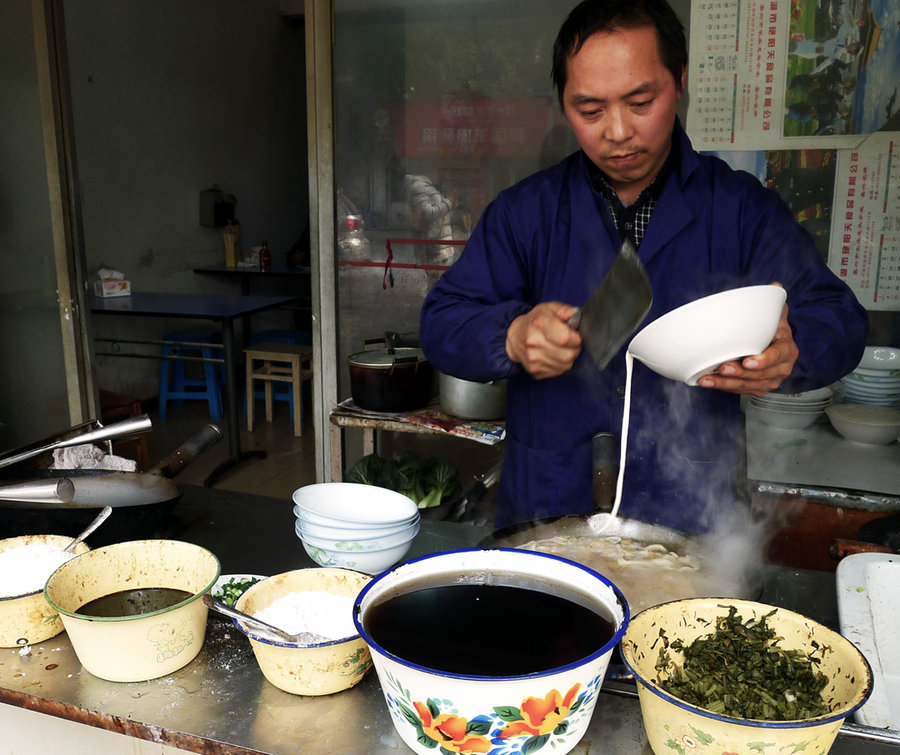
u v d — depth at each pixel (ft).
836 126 8.39
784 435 8.73
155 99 18.89
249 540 4.85
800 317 4.84
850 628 3.58
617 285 3.48
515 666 2.61
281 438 16.96
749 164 8.72
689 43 8.58
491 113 9.39
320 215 10.08
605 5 4.29
